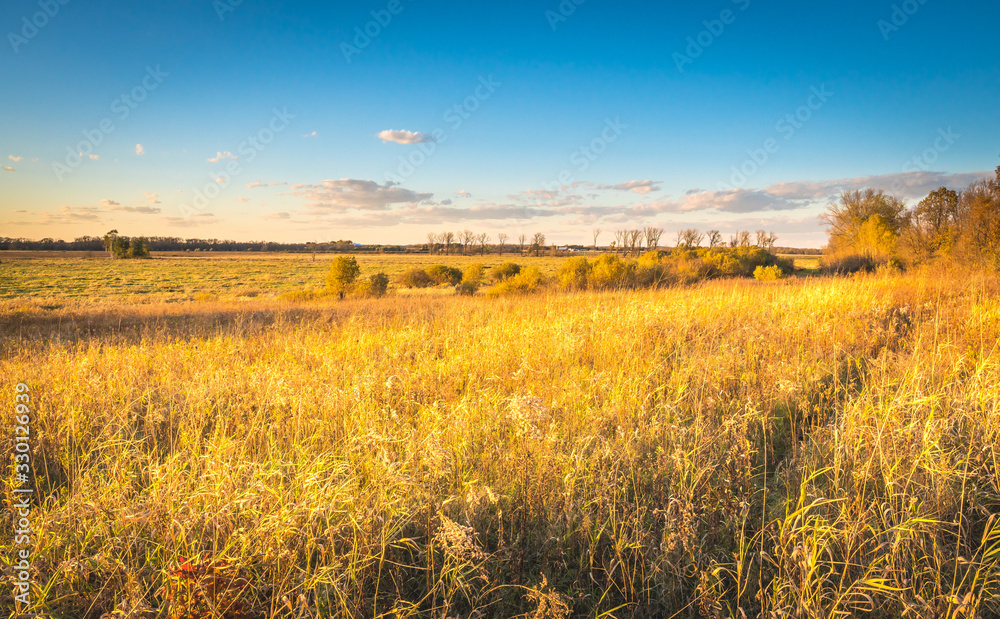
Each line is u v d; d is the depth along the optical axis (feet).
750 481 11.31
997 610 7.63
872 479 10.43
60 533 9.90
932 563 8.59
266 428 15.12
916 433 11.07
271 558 8.78
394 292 121.80
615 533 9.21
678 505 9.46
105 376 20.99
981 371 14.10
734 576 8.84
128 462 12.91
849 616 7.79
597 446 12.40
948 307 24.71
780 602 7.92
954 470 9.96
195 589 8.10
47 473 12.59
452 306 52.24
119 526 9.71
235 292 143.54
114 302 101.35
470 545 8.46
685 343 23.73
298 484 10.59
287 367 22.21
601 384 17.53
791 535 8.57
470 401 16.17
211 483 10.66
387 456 11.19
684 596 8.66
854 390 16.26
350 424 14.89
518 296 79.61
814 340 21.68
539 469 11.09
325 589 8.13
